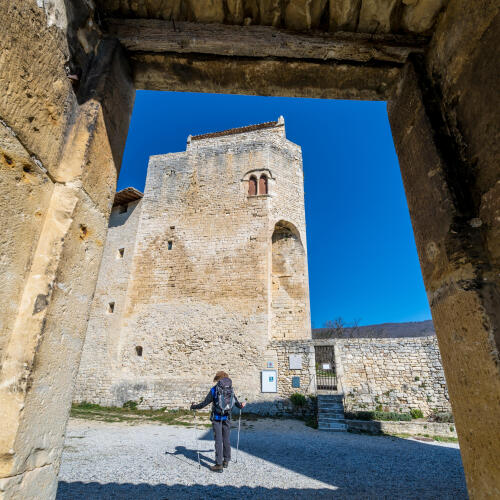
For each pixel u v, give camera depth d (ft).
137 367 47.65
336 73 8.45
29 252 5.04
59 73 5.87
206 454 20.95
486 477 4.94
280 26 7.95
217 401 18.33
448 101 6.87
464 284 5.57
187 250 52.80
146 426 32.48
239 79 8.70
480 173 5.85
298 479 16.42
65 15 6.09
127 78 8.04
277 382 40.81
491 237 5.52
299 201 57.11
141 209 57.82
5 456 4.14
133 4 7.54
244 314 46.65
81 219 5.89
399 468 18.85
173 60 8.12
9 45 4.69
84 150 6.09
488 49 5.70
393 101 8.70
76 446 22.31
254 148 57.31
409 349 37.96
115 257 57.11
